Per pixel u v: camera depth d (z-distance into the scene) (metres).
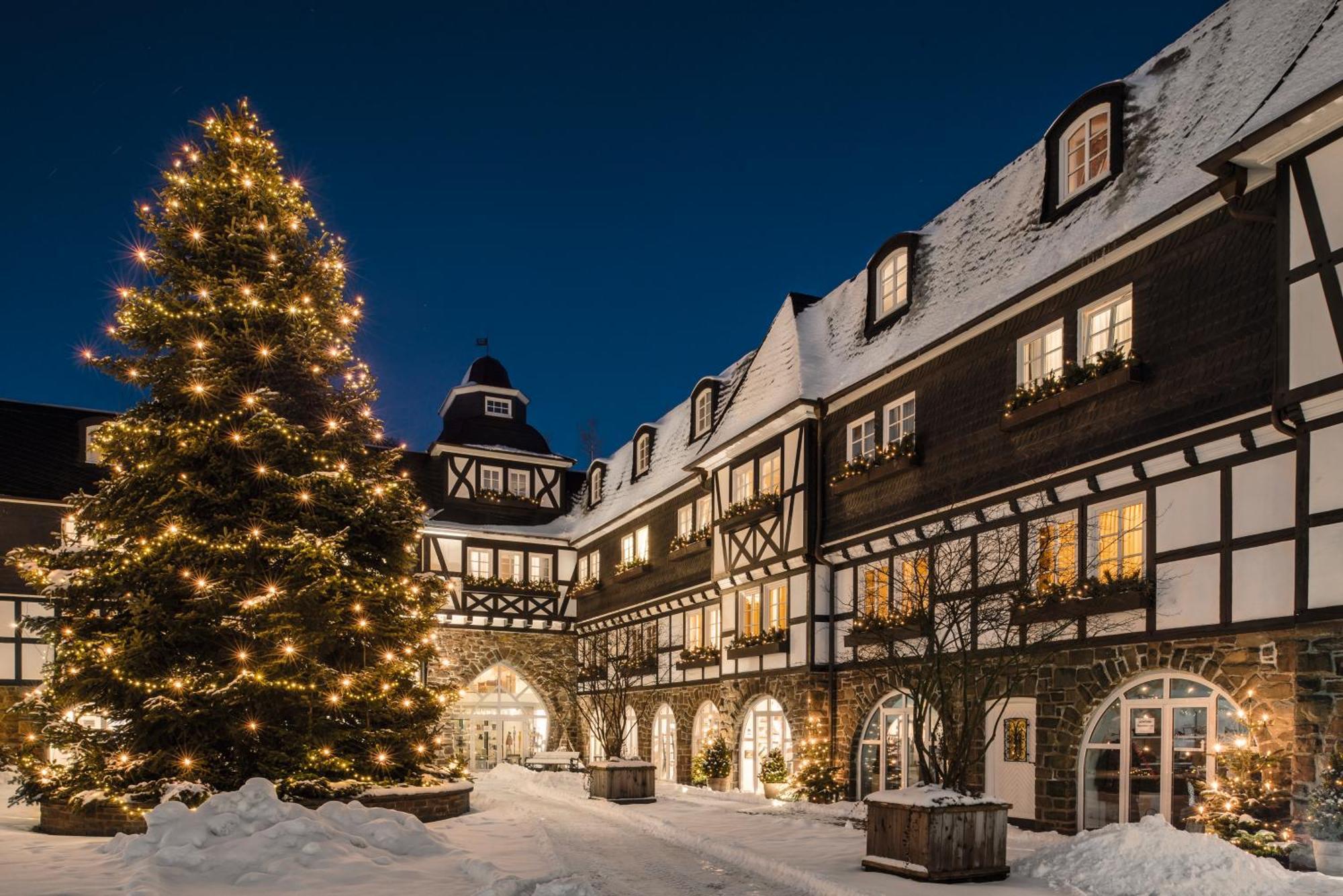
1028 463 11.92
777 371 17.94
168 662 11.85
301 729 12.20
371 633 13.05
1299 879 7.38
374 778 12.67
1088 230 11.49
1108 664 10.65
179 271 13.27
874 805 8.73
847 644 15.39
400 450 14.52
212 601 11.74
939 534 13.55
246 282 13.37
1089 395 10.80
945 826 8.04
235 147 13.97
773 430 17.33
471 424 28.86
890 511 14.45
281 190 14.04
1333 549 8.23
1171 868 7.47
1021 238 13.03
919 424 14.05
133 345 13.17
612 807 14.36
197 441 12.23
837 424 16.02
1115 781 10.54
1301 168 8.72
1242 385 9.30
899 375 14.51
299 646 11.93
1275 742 8.77
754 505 17.61
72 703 11.77
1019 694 11.88
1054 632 10.28
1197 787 9.57
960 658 10.55
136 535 12.08
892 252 16.02
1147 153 11.29
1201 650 9.61
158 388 12.94
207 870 7.72
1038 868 8.21
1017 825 11.85
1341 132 8.40
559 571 28.17
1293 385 8.58
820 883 8.00
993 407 12.63
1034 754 11.66
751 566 17.89
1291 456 8.91
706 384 21.88
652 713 22.86
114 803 10.77
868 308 16.28
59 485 21.55
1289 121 8.33
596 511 27.80
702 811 13.91
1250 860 7.38
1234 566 9.35
